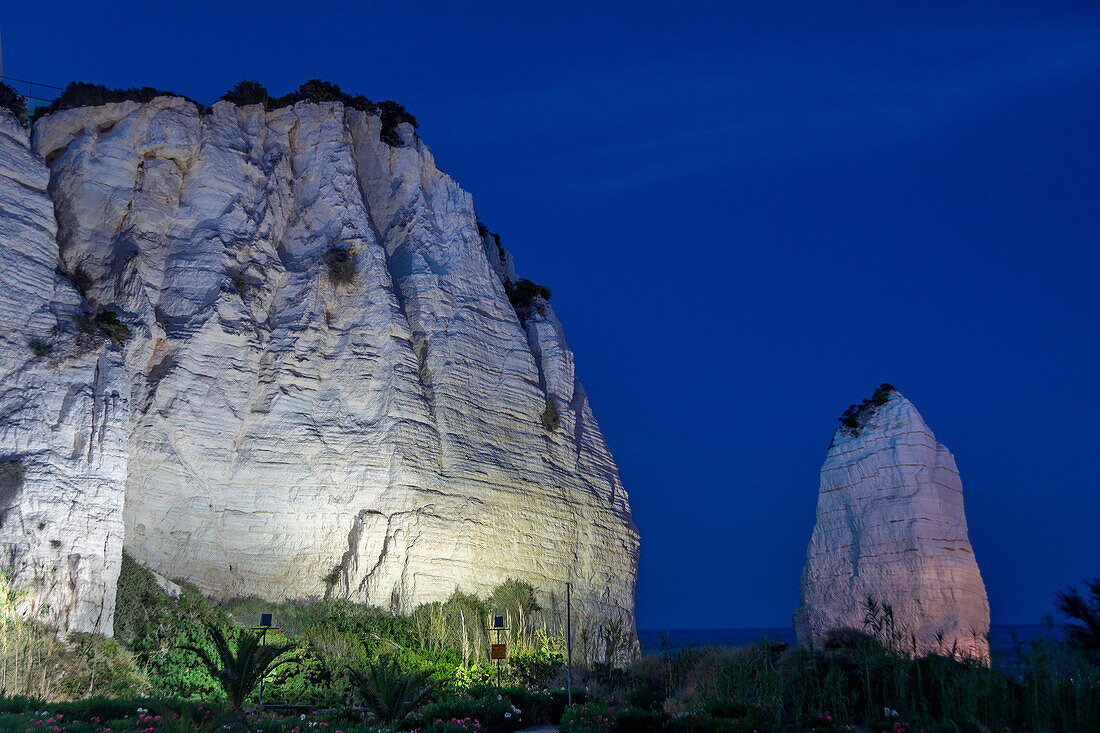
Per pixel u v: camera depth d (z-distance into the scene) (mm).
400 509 38969
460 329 45094
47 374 32188
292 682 29422
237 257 41375
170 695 27203
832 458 43969
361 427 40562
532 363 47406
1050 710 20703
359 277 43594
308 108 47875
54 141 41219
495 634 38156
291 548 37906
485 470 42562
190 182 42344
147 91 43375
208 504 37062
